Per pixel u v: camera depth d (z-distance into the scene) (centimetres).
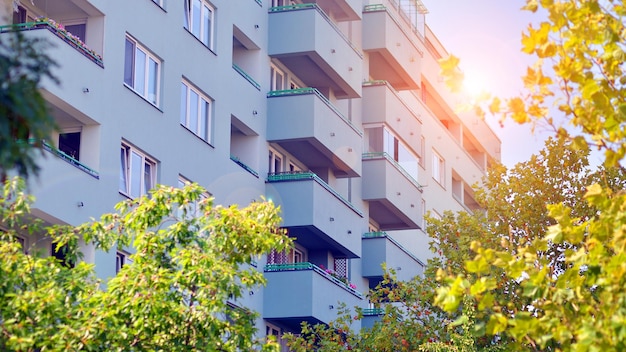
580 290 1421
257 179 3344
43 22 2389
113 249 2516
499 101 1336
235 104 3244
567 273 1411
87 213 2458
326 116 3538
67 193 2394
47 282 1725
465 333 2606
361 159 3984
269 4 3575
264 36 3500
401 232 4628
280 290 3316
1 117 906
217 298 1786
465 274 2800
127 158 2680
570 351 1359
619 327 1298
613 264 1340
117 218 1902
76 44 2478
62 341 1652
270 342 1872
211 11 3173
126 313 1748
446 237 2975
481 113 1345
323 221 3466
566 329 1357
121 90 2650
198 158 2995
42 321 1666
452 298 1338
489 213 2969
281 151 3572
